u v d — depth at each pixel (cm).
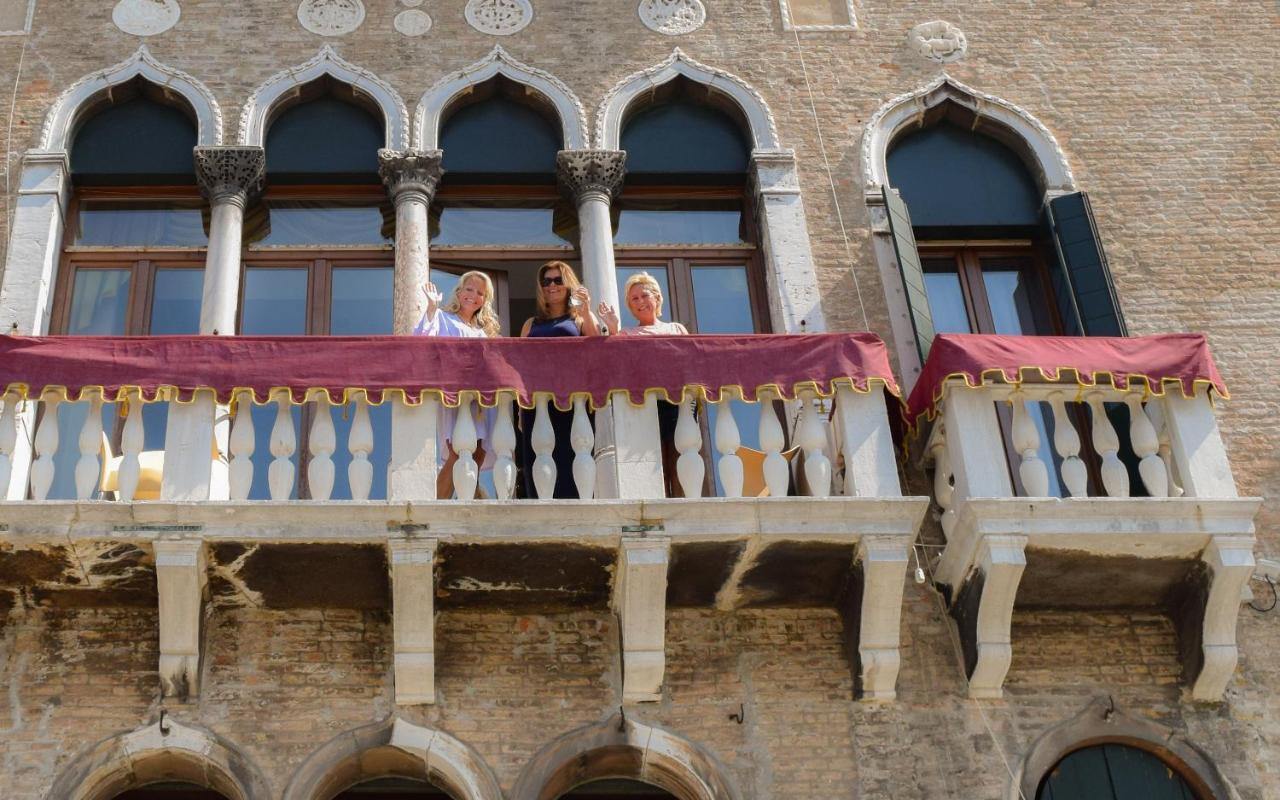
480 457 1146
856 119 1400
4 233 1291
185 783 1078
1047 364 1127
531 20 1434
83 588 1076
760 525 1068
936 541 1171
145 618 1091
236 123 1360
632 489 1081
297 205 1355
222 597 1088
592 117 1383
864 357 1123
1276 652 1141
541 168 1371
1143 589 1129
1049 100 1426
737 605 1123
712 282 1342
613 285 1304
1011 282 1369
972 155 1405
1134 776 1097
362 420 1091
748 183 1378
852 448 1109
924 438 1187
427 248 1322
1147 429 1131
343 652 1089
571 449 1155
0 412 1079
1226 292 1327
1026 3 1480
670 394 1102
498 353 1109
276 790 1037
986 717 1097
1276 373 1284
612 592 1101
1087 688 1114
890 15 1466
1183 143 1408
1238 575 1097
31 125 1352
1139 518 1095
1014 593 1092
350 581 1084
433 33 1421
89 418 1082
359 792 1095
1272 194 1383
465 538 1055
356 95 1388
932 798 1066
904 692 1102
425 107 1378
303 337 1104
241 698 1066
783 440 1109
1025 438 1126
